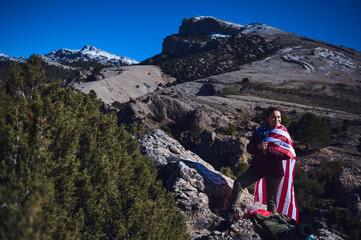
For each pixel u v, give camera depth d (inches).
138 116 2645.2
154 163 253.9
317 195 1284.4
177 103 2947.8
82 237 118.3
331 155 1632.6
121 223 130.2
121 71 6107.3
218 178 244.7
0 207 95.7
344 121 2329.0
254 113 2918.3
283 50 6850.4
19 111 140.0
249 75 4928.6
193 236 180.5
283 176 162.1
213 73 6235.2
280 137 156.9
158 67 7116.1
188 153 317.7
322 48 6742.1
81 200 129.6
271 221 136.6
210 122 2576.3
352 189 1225.4
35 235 81.1
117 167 159.9
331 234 157.0
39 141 123.8
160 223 145.8
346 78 4790.8
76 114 179.6
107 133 192.4
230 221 170.1
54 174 121.1
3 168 112.1
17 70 224.1
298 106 2987.2
